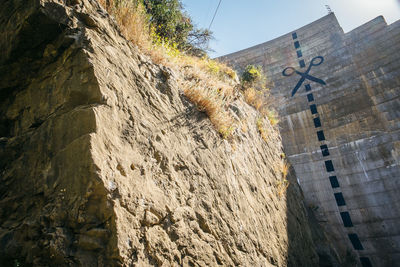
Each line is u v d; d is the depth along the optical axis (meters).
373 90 17.59
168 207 2.77
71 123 2.44
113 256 1.93
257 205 5.33
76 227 1.99
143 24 4.66
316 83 20.84
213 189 3.86
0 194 2.40
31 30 2.67
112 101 2.73
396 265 12.72
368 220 14.33
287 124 19.83
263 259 4.29
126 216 2.19
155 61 4.56
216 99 5.84
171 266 2.39
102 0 3.71
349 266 12.73
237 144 6.05
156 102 3.64
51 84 2.84
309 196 16.50
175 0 7.98
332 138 17.62
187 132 4.03
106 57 3.03
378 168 15.23
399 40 18.16
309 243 7.79
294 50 24.47
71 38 2.79
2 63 2.81
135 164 2.62
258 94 11.27
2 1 2.96
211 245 3.13
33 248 1.90
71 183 2.14
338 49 21.41
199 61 8.38
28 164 2.49
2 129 2.94
